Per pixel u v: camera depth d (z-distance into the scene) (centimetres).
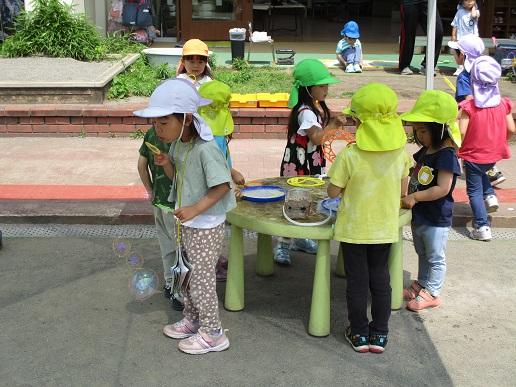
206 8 1423
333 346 411
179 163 374
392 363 392
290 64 1220
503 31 1541
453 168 416
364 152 376
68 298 471
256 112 884
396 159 380
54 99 920
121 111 890
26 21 1105
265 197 458
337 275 518
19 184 703
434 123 413
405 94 989
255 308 461
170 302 467
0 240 553
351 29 1141
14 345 408
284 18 1914
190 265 380
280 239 531
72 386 367
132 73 1044
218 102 424
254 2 1705
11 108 888
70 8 1123
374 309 399
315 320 418
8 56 1075
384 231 384
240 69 1159
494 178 682
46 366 386
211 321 396
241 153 823
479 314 453
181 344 402
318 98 481
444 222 437
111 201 651
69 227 611
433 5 683
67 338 417
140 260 473
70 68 1008
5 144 862
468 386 369
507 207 638
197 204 364
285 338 420
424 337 422
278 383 371
